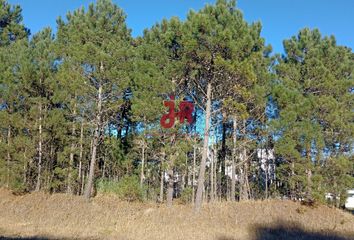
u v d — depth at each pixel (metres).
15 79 26.42
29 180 27.38
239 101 24.55
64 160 27.42
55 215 21.94
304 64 27.81
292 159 25.00
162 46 25.61
